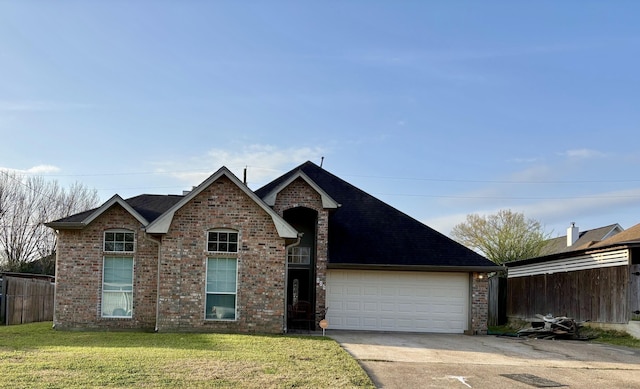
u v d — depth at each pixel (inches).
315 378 421.4
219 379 405.4
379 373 467.8
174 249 709.9
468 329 842.2
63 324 745.6
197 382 394.0
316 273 822.5
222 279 716.0
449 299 853.8
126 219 761.0
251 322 707.4
